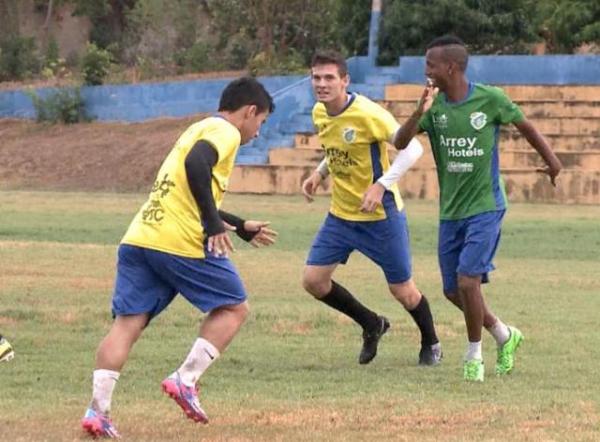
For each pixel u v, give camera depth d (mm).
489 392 18766
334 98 21000
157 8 110062
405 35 84125
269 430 15719
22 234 47375
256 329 25297
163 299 15859
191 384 15625
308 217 55281
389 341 24266
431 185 67500
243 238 16906
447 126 19859
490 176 19984
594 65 78000
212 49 105125
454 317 27328
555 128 74062
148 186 76812
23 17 135875
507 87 76812
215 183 15562
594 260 41438
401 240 21531
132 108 91812
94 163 82000
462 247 20234
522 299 31062
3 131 92188
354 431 15680
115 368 15438
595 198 66000
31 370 20422
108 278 34094
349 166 21297
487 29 84375
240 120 15984
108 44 129500
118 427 15867
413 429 15805
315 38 100188
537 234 48688
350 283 34250
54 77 108875
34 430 15641
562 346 23547
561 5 83750
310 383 19562
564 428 15906
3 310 27047
